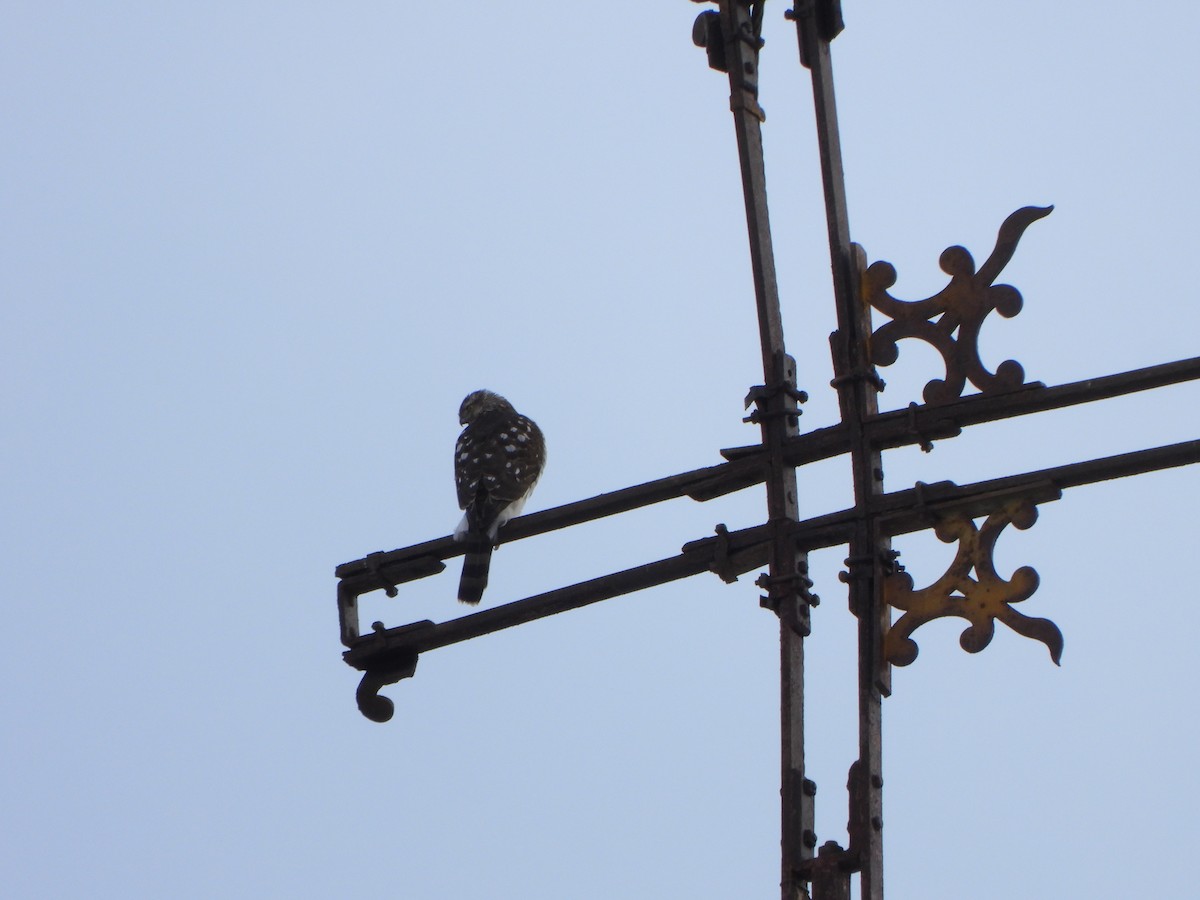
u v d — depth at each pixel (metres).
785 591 10.16
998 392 10.04
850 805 9.52
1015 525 9.81
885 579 9.98
